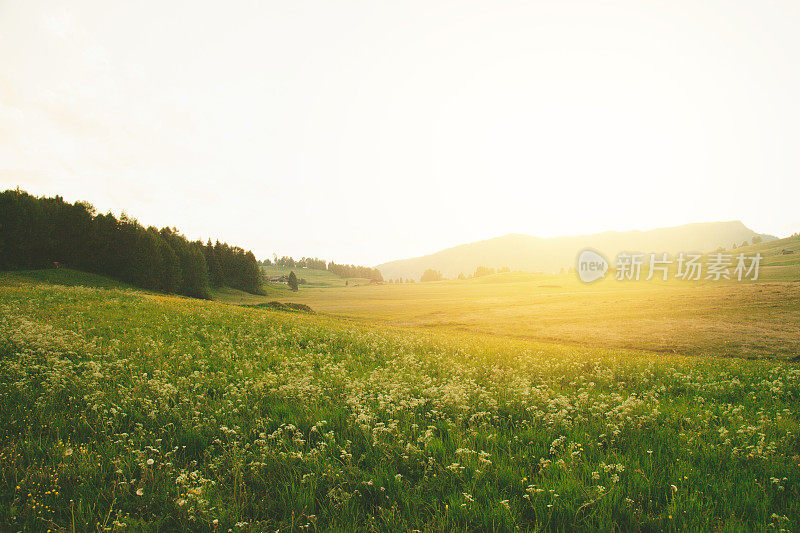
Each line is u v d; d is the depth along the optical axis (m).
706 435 7.10
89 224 85.19
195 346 15.20
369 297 150.38
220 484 5.05
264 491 5.09
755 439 6.71
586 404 8.88
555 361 16.80
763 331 37.78
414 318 65.75
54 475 5.08
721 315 48.09
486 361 16.48
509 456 5.88
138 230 90.06
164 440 6.36
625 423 7.48
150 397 8.30
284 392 8.84
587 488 4.79
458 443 6.25
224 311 30.91
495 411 8.09
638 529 4.29
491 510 4.48
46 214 77.06
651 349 31.66
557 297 89.06
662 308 56.78
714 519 4.46
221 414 7.43
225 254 148.62
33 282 61.69
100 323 18.36
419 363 14.55
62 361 9.46
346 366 13.73
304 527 4.29
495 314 64.94
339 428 7.05
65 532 4.18
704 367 16.80
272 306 56.72
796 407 9.34
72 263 83.62
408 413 7.77
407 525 4.35
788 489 5.20
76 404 7.55
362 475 5.31
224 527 4.28
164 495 4.78
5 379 8.77
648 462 5.77
